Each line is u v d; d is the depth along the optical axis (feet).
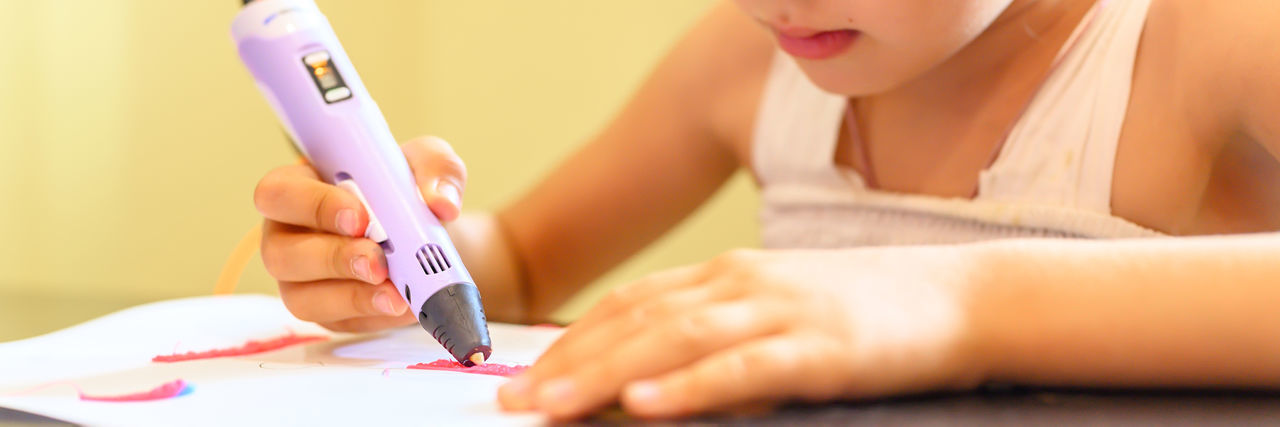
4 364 2.73
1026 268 2.52
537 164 7.22
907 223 3.54
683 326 2.41
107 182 5.54
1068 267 2.51
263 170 6.40
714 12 4.31
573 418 2.34
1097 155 3.25
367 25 6.98
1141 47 3.26
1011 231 3.35
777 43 3.22
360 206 2.76
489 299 4.00
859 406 2.38
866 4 3.03
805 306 2.44
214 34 6.08
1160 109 3.19
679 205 4.33
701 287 2.53
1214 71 3.04
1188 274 2.48
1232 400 2.41
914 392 2.43
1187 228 3.20
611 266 4.40
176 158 5.88
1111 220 3.20
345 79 2.83
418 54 7.39
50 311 3.56
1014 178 3.35
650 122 4.27
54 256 5.32
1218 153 3.13
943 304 2.47
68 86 5.34
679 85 4.21
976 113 3.44
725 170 4.32
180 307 3.26
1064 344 2.44
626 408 2.34
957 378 2.44
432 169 2.86
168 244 5.84
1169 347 2.43
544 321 3.37
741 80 4.06
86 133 5.44
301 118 2.82
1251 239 2.54
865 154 3.64
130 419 2.35
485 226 4.15
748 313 2.43
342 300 2.91
